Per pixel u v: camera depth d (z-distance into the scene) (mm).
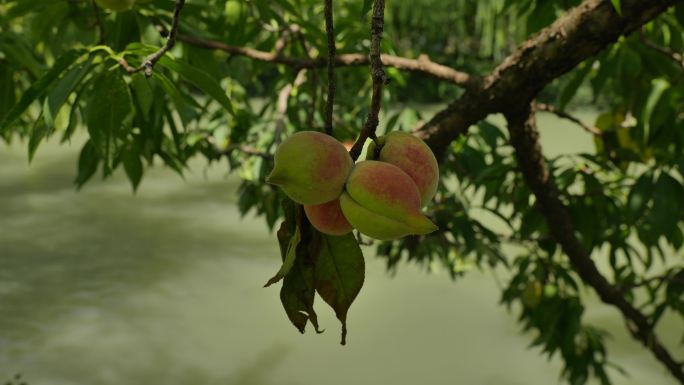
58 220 11812
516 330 8422
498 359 7793
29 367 7336
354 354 8039
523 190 3018
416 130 2172
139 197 13289
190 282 9625
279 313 8930
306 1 3033
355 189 852
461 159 3010
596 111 17781
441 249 3568
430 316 8734
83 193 13414
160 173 15047
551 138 14789
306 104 3361
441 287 9398
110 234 11242
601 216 2855
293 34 2818
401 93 17422
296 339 8406
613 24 1883
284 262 920
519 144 2426
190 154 3250
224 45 2273
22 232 11234
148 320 8516
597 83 2729
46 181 14203
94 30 2428
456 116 2145
